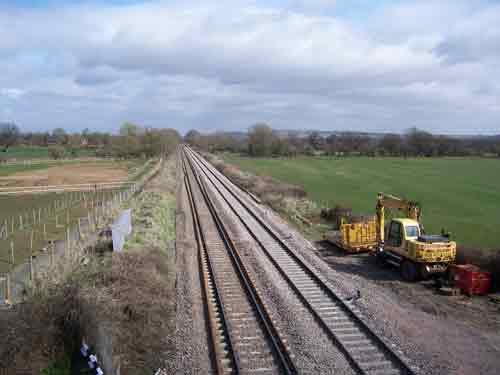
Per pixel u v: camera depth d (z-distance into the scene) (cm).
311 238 2697
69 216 3431
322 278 1831
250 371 1101
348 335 1295
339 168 8306
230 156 12312
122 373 1084
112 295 1384
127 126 10106
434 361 1153
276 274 1898
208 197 4162
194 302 1559
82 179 6053
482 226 3117
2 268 2055
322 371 1098
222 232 2652
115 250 1930
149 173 6225
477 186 5541
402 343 1250
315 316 1440
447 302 1611
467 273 1680
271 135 12112
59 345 1070
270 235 2653
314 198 4494
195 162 9475
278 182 5309
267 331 1313
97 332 1116
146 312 1349
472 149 13788
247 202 3994
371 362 1144
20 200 4353
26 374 972
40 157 10575
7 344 992
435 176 6850
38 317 1087
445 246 1797
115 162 9225
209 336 1295
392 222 2020
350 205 4031
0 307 1234
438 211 3772
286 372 1090
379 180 6228
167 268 1866
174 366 1136
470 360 1167
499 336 1323
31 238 2484
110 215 3112
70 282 1381
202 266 1959
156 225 2597
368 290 1720
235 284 1755
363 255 2311
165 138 10606
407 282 1845
